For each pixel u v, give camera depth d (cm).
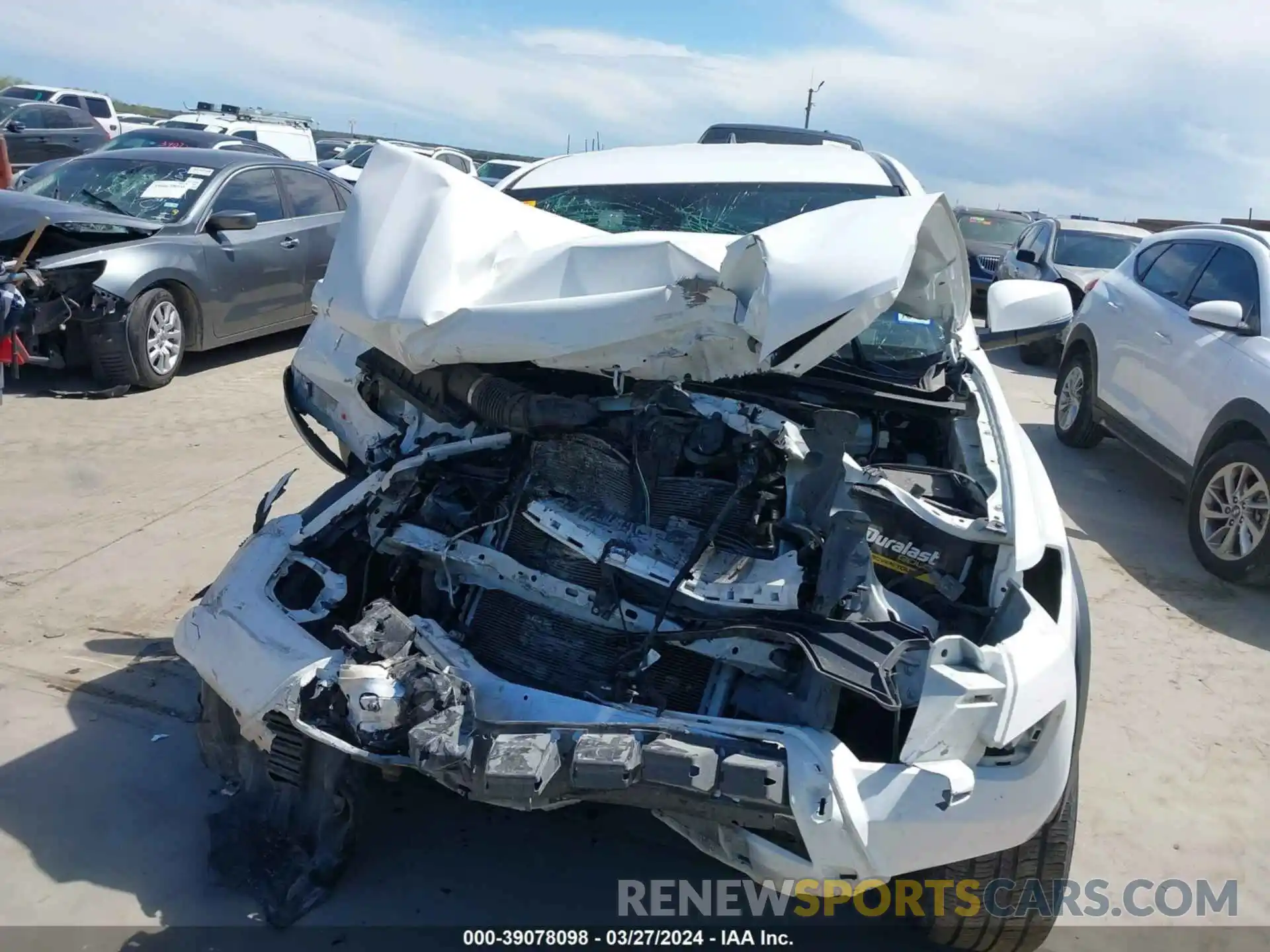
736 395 310
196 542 507
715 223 420
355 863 300
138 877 291
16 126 1925
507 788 226
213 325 829
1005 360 1160
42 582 459
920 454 339
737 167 456
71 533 513
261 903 281
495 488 313
